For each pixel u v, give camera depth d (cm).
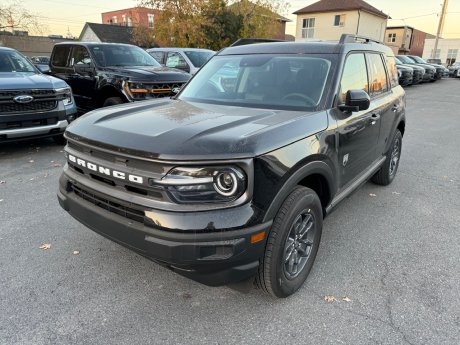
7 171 547
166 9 2388
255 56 369
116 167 234
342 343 236
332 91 312
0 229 371
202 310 264
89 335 239
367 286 294
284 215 246
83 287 286
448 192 502
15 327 244
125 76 732
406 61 2353
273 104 317
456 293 286
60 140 697
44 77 657
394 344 235
